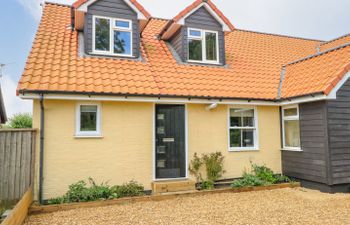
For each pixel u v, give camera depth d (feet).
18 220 18.60
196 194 28.27
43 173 26.13
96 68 30.78
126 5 34.99
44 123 26.50
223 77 36.60
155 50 38.37
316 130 31.14
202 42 38.81
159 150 31.63
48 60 29.50
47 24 36.60
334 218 21.15
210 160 32.30
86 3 32.65
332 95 29.07
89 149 28.04
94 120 28.91
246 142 36.14
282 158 36.83
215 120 34.09
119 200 25.14
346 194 29.19
